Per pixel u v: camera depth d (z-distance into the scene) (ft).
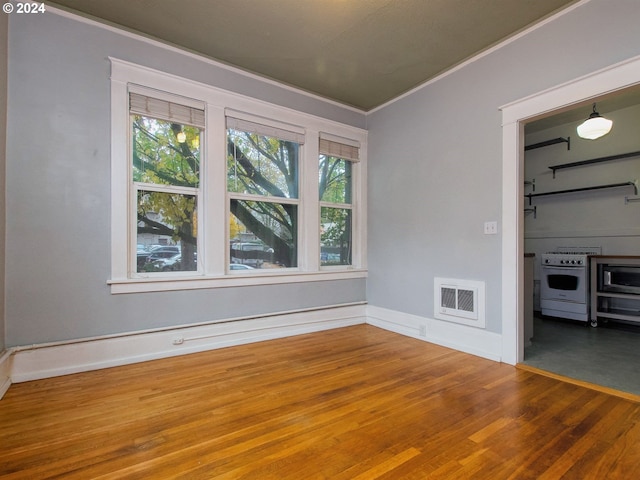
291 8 7.94
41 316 7.86
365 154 13.84
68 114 8.18
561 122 15.46
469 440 5.39
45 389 7.23
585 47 7.61
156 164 9.52
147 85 9.15
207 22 8.52
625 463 4.81
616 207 14.26
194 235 10.12
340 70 10.79
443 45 9.39
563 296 14.26
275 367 8.66
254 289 10.98
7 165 7.52
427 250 11.30
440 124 10.91
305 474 4.56
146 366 8.66
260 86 11.15
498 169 9.26
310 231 12.32
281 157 11.87
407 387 7.43
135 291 8.96
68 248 8.16
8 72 7.55
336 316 12.93
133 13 8.21
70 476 4.48
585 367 8.66
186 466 4.70
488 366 8.76
